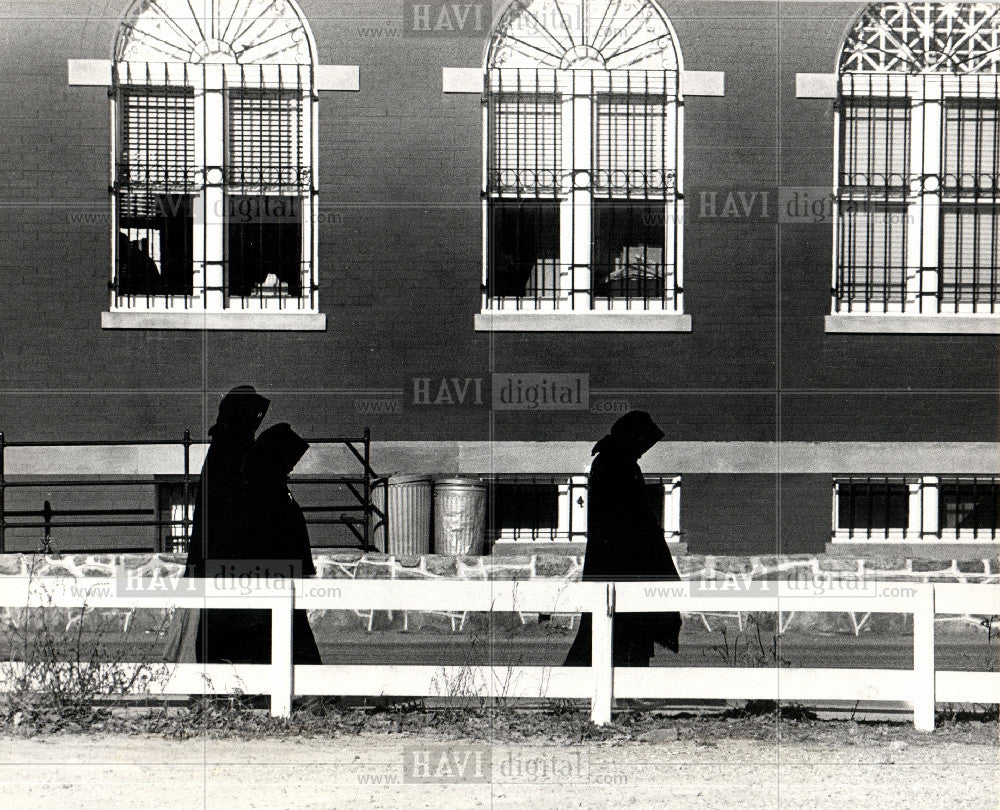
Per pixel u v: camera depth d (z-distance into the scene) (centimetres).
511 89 1285
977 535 1291
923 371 1292
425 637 1137
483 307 1282
